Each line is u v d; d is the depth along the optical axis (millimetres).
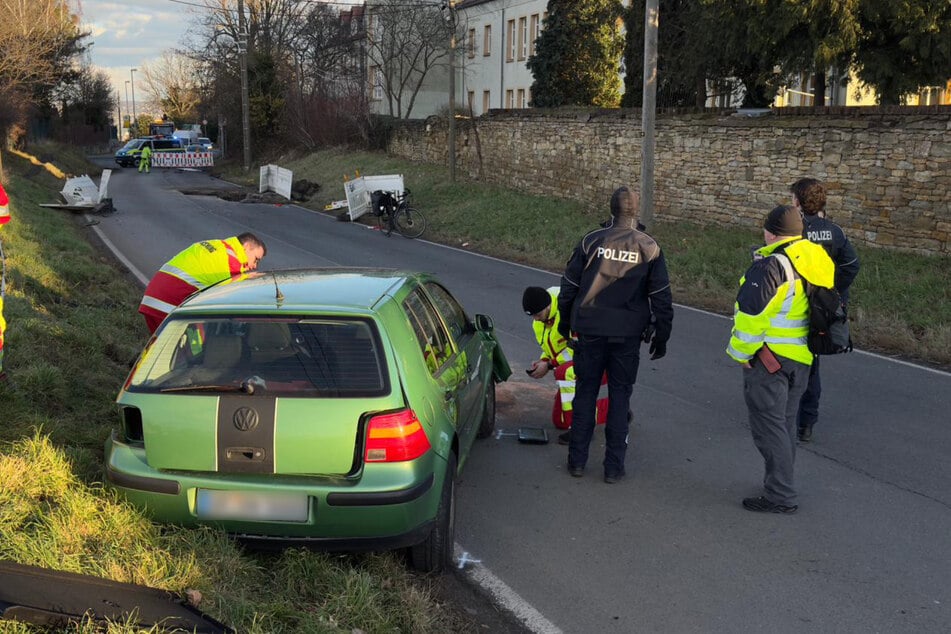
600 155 21297
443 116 31297
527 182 24797
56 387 5559
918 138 13102
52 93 46656
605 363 5309
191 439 3699
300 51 47219
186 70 84812
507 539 4559
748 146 16484
